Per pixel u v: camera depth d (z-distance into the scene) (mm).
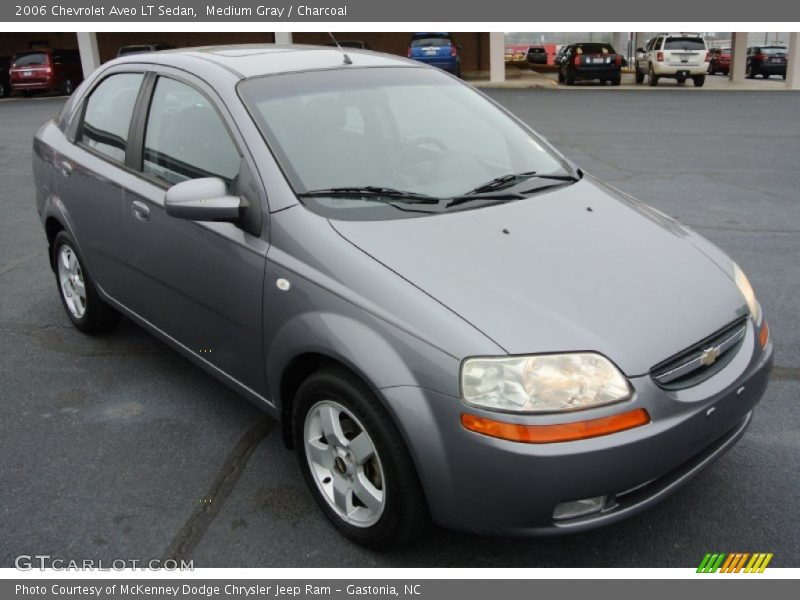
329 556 2773
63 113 4551
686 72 25422
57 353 4363
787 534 2832
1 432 3557
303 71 3490
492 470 2322
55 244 4566
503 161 3479
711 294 2764
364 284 2572
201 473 3238
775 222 7129
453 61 24562
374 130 3338
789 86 25250
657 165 10188
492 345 2340
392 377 2426
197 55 3691
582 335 2398
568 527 2395
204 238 3145
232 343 3174
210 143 3238
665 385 2457
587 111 17391
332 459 2836
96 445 3445
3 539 2855
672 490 2555
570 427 2291
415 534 2627
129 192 3619
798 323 4695
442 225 2852
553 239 2859
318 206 2871
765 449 3344
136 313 3881
